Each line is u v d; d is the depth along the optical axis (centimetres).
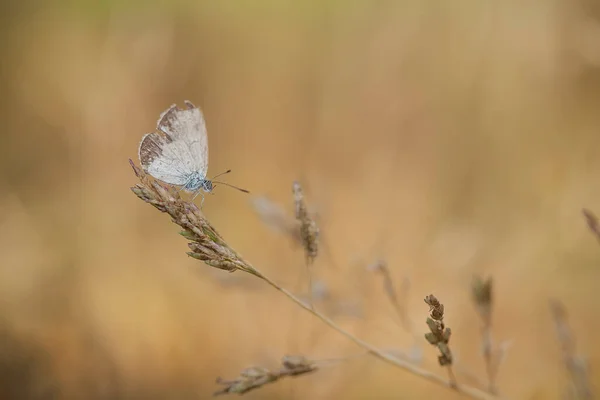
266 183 95
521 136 91
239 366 76
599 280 76
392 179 94
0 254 86
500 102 93
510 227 84
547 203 84
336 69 100
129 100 96
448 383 68
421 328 75
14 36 105
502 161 91
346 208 91
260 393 74
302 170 96
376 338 75
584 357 69
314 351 74
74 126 96
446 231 84
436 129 95
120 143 94
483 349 68
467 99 95
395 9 100
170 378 76
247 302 76
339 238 86
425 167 94
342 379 74
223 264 66
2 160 97
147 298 81
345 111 99
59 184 95
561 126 89
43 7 106
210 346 77
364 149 97
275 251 81
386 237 85
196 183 67
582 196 82
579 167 85
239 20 104
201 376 76
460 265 78
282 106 100
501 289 76
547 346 74
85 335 78
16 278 83
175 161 67
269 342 76
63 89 98
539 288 76
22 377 76
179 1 102
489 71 94
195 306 78
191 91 100
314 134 98
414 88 98
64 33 104
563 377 73
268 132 99
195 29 102
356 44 101
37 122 98
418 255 81
